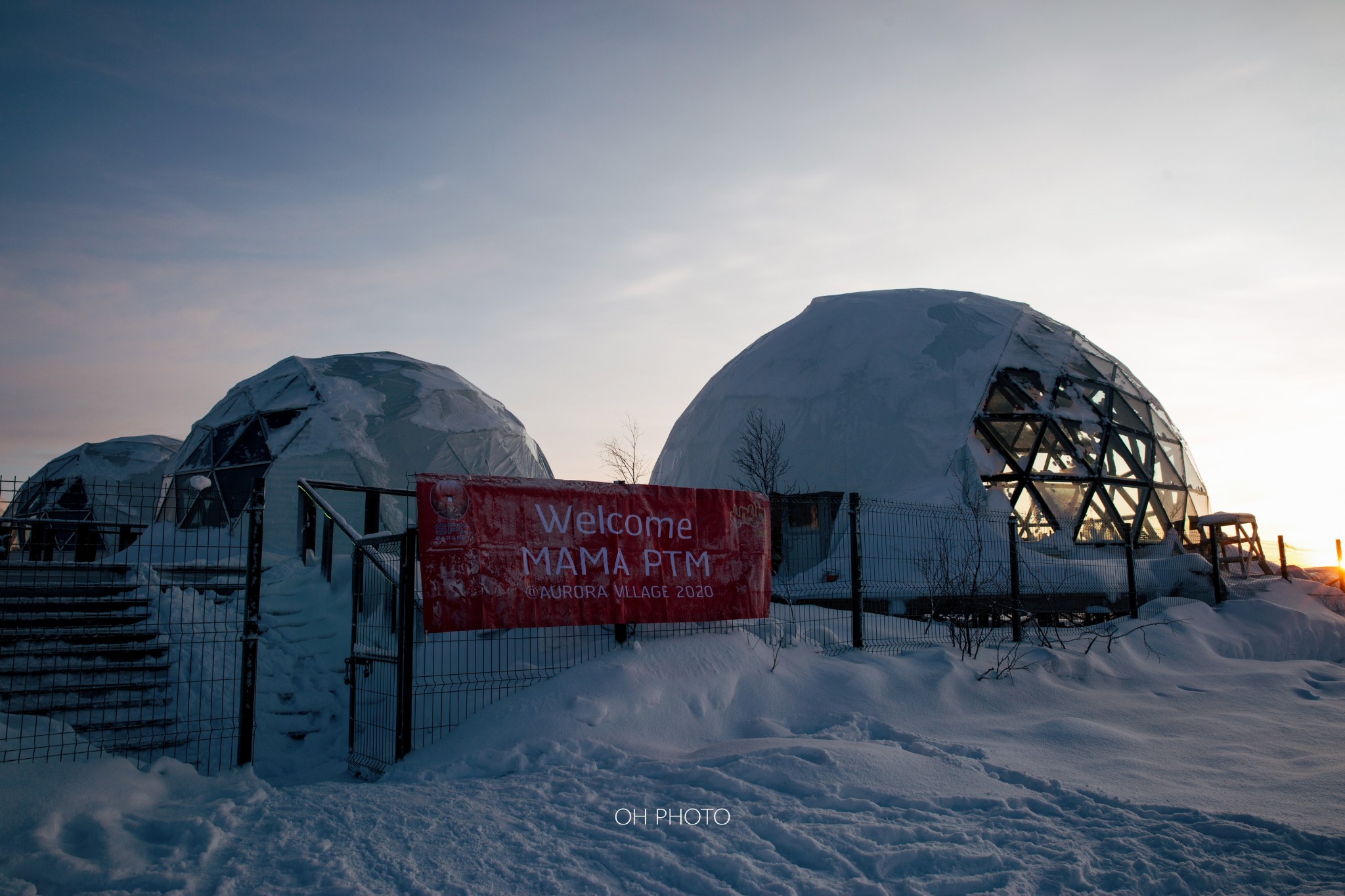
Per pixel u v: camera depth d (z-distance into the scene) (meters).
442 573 6.45
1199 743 6.65
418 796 4.96
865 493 16.75
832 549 13.63
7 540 8.82
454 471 20.50
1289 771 5.74
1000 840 4.24
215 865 3.90
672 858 3.95
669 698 6.88
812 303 22.38
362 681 7.68
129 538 12.71
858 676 7.84
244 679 5.86
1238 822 4.45
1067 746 6.53
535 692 6.63
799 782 5.12
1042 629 11.06
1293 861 3.94
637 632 7.71
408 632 6.30
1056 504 16.58
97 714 6.99
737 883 3.70
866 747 5.85
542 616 6.86
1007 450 16.95
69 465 27.95
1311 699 8.75
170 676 7.71
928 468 16.59
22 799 4.59
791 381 19.33
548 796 4.97
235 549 13.76
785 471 17.75
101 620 8.26
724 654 7.63
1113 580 13.13
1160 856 4.02
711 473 19.42
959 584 10.94
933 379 17.83
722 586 7.89
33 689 6.98
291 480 18.14
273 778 6.67
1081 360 19.28
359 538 7.37
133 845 4.24
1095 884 3.71
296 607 9.52
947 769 5.57
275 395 19.97
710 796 4.88
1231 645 12.00
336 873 3.71
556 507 7.08
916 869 3.89
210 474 19.00
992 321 19.31
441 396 21.56
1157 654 10.86
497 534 6.76
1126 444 18.55
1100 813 4.66
